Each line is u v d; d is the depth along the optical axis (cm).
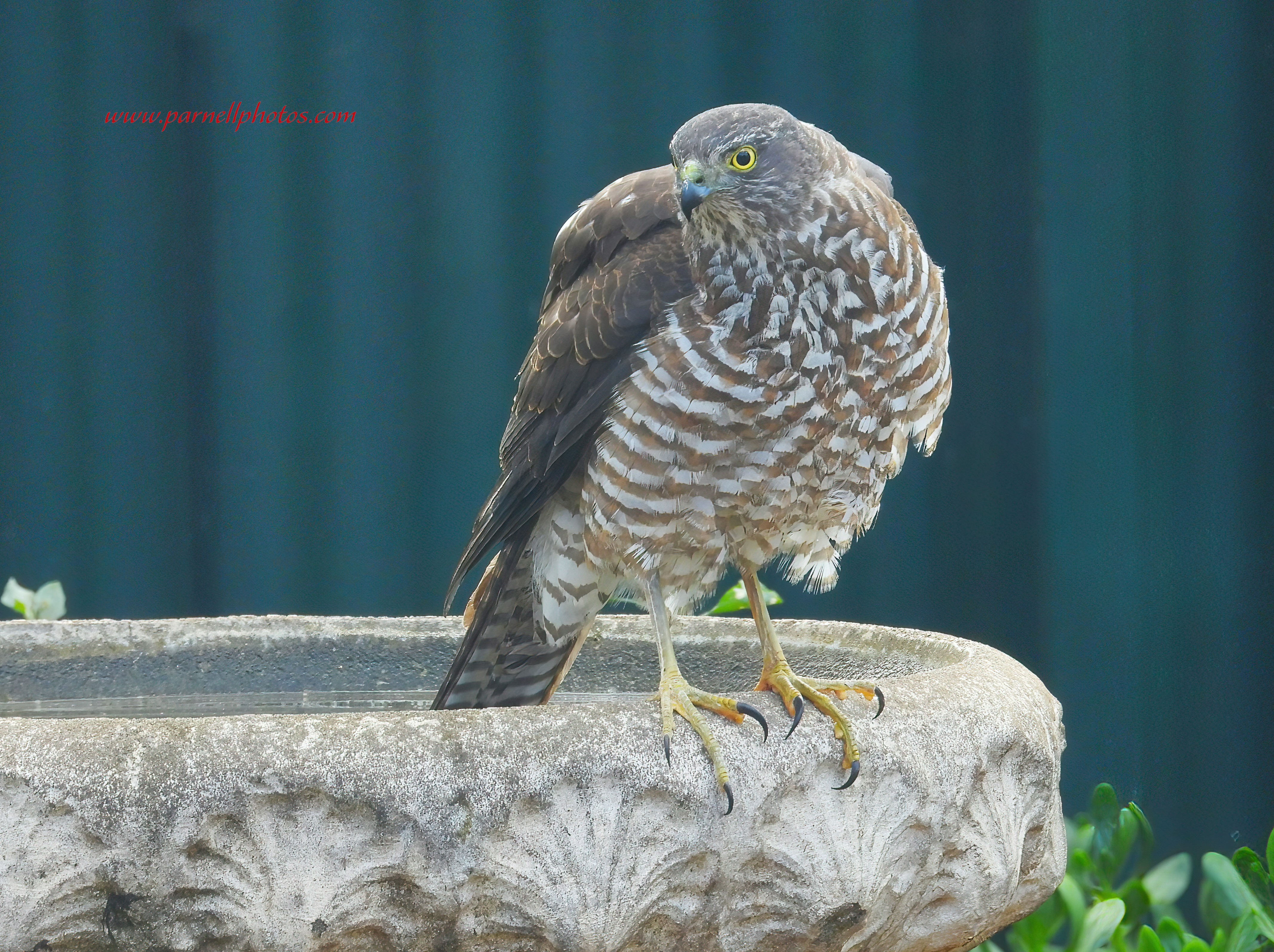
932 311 548
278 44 1026
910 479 1052
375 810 364
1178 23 964
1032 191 1001
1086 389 986
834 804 412
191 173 1035
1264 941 684
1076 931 673
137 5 1028
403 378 1038
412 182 1031
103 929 359
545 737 384
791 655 641
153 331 1043
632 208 579
